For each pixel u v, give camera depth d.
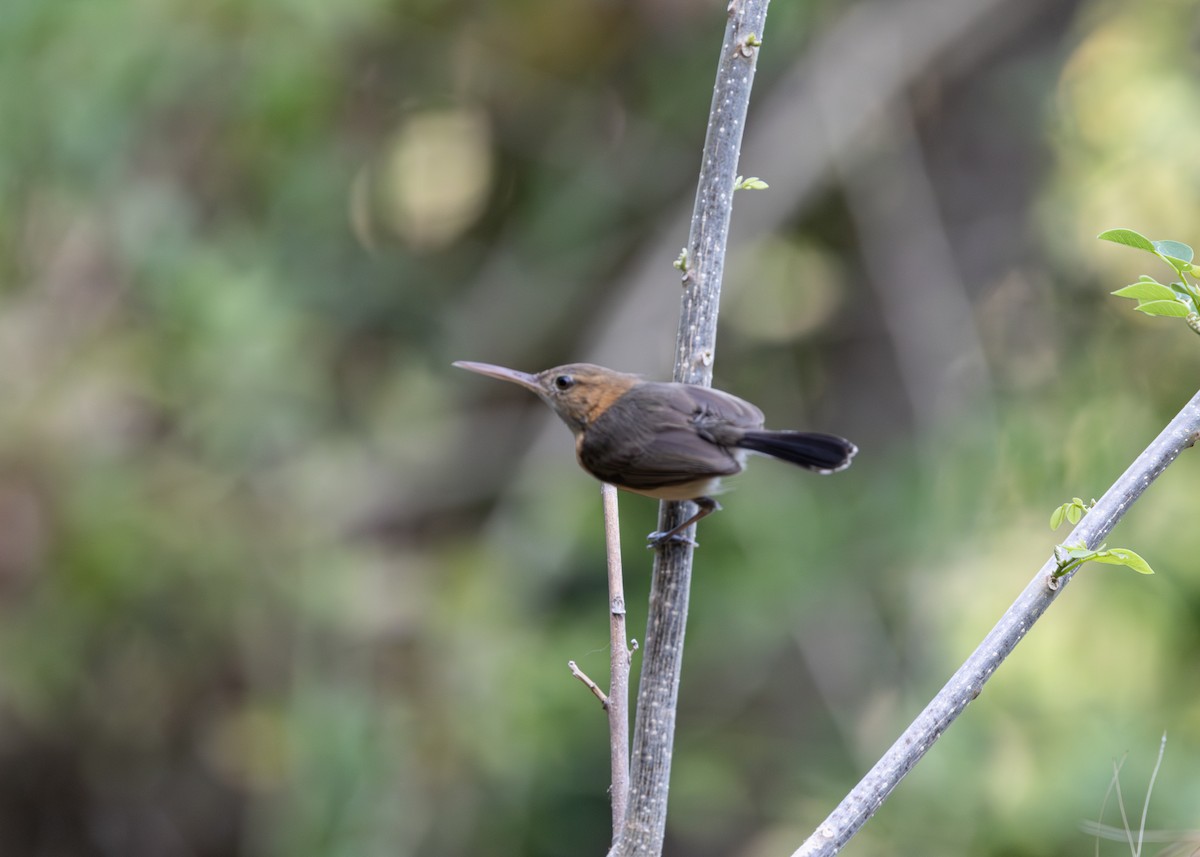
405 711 13.36
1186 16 15.27
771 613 14.00
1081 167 15.27
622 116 16.03
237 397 12.91
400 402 14.64
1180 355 14.53
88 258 13.41
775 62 15.84
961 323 15.23
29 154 12.68
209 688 14.13
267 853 14.08
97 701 14.16
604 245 16.12
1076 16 15.67
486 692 13.36
